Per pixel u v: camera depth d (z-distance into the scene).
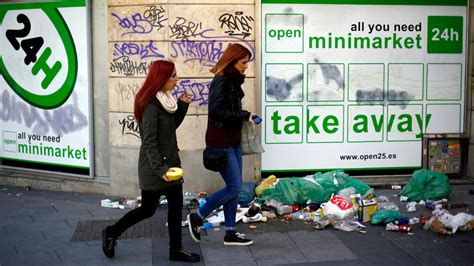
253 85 8.33
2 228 7.12
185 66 8.15
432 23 8.71
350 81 8.61
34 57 9.07
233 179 6.13
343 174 8.05
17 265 5.91
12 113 9.41
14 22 9.19
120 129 8.43
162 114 5.60
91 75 8.61
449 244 6.40
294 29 8.41
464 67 8.84
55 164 9.08
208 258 6.05
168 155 5.64
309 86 8.53
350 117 8.66
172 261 5.97
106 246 5.98
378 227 6.98
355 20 8.52
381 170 8.80
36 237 6.78
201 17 8.11
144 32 8.17
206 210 6.24
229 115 5.94
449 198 8.18
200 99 8.21
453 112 8.89
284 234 6.77
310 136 8.59
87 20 8.51
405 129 8.80
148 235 6.82
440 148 8.91
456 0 8.71
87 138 8.73
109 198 8.52
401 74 8.72
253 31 8.27
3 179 9.55
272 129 8.51
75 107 8.78
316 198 7.62
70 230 7.03
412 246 6.34
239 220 7.21
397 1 8.59
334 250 6.24
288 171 8.60
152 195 5.75
